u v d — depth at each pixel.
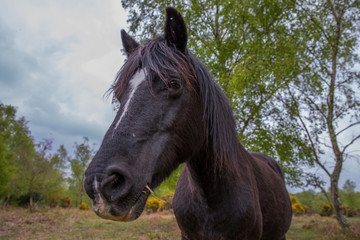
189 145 1.43
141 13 8.52
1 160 21.50
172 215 14.23
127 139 1.18
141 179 1.16
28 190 21.31
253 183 1.91
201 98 1.53
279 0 7.75
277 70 6.88
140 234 8.13
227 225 1.67
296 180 7.47
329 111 7.77
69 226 10.30
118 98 1.44
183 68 1.39
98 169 1.05
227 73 6.69
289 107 7.72
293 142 7.51
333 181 7.77
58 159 22.77
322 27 8.12
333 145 7.76
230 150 1.66
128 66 1.42
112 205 1.05
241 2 7.39
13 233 8.38
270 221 2.07
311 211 18.39
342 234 7.20
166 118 1.30
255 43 7.19
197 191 1.72
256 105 7.15
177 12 1.43
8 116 29.30
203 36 7.88
